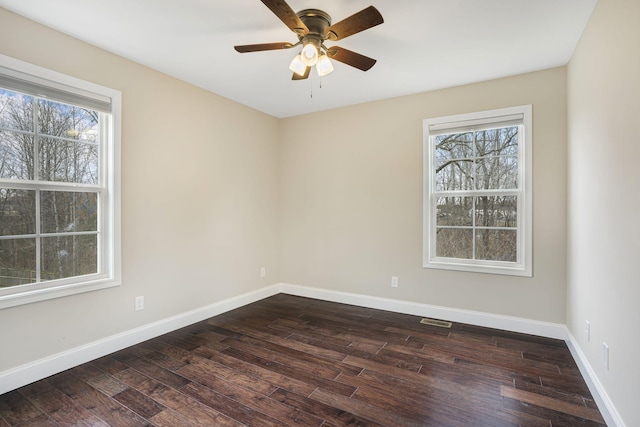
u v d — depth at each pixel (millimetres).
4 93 2105
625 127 1605
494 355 2596
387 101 3721
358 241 3934
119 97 2664
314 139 4234
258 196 4164
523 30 2295
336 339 2930
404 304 3639
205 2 1999
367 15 1712
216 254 3582
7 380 2062
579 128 2432
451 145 3441
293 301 4125
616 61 1714
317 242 4230
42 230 2295
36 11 2076
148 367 2406
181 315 3201
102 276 2613
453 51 2605
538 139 2971
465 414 1862
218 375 2299
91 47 2490
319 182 4203
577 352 2467
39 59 2203
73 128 2453
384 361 2508
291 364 2465
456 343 2828
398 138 3662
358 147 3914
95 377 2256
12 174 2146
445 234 3479
